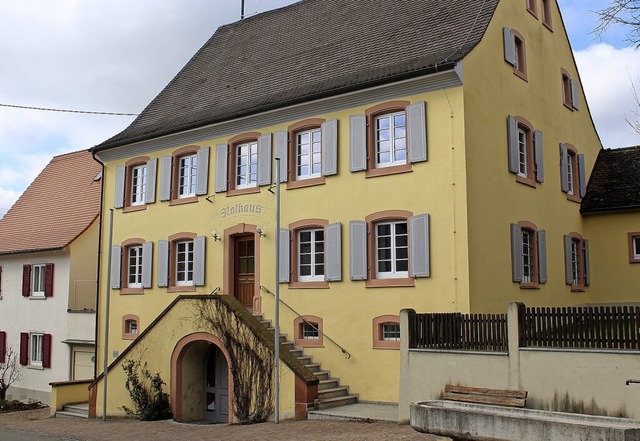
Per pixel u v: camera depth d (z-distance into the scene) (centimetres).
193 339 1772
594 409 1124
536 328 1209
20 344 2912
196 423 1744
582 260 2206
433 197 1612
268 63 2267
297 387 1532
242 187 2052
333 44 2094
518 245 1770
